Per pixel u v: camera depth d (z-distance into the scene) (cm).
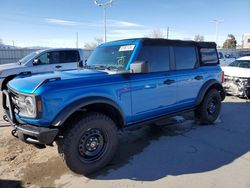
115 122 390
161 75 433
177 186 314
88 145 341
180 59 478
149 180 329
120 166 369
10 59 2139
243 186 313
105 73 369
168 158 394
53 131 302
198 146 444
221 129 541
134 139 478
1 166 365
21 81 341
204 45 543
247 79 828
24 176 338
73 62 976
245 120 611
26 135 314
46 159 387
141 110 407
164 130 531
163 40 445
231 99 869
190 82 498
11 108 339
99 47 479
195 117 601
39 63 902
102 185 318
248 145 450
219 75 584
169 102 458
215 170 355
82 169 337
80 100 322
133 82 386
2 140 460
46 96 297
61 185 319
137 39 410
